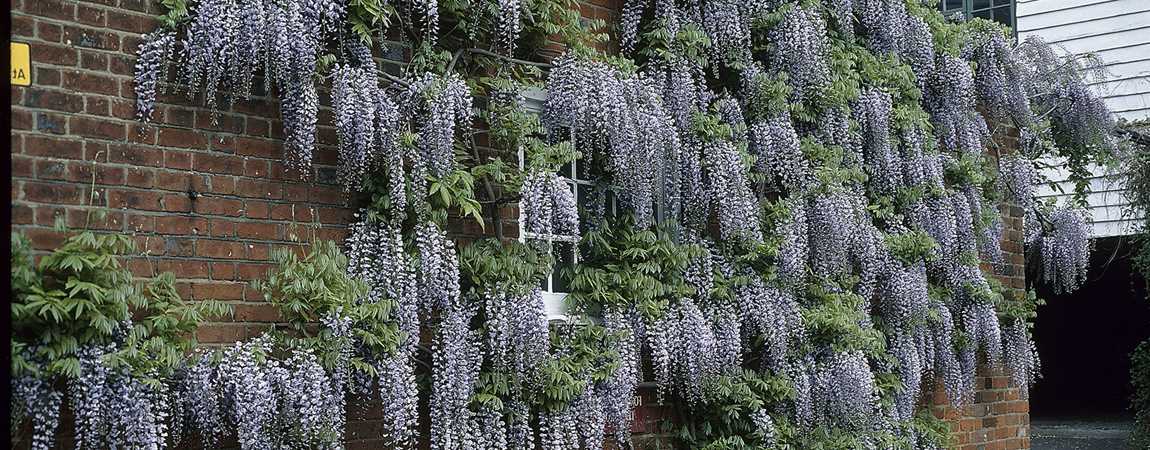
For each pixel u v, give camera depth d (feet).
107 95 15.81
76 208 15.37
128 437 14.92
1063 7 40.27
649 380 22.76
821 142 25.43
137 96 16.11
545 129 20.65
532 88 21.61
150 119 16.19
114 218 15.72
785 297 23.67
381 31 18.56
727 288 23.02
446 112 18.53
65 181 15.30
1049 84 34.60
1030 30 40.78
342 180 18.31
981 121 30.86
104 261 14.76
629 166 20.74
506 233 20.67
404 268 18.13
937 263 28.17
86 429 14.89
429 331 19.30
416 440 18.53
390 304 17.48
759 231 23.03
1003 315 31.01
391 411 17.48
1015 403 31.99
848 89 25.36
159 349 15.34
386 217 18.52
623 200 21.95
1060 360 61.98
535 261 19.76
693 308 22.02
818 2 25.62
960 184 29.55
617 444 21.22
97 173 15.61
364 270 18.06
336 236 18.25
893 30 27.84
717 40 23.67
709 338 21.94
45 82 15.23
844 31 26.63
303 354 16.62
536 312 19.33
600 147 20.77
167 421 16.07
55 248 15.12
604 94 20.44
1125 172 35.55
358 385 17.78
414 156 18.29
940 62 29.68
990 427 30.94
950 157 29.25
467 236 20.03
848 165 25.86
